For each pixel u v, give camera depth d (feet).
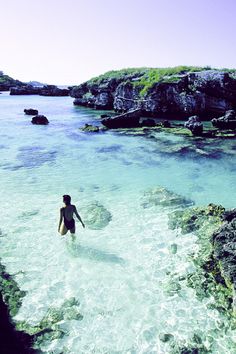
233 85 145.07
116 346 25.29
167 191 56.95
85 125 130.00
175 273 34.14
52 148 94.38
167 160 80.12
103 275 33.83
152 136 111.86
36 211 49.16
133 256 37.27
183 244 39.58
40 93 379.55
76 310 28.96
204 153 86.43
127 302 29.99
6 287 31.68
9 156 83.82
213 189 59.21
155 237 41.39
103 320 27.89
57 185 61.31
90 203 52.13
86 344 25.48
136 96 172.86
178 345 25.21
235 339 25.73
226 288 31.22
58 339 25.91
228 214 39.40
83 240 40.73
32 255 37.37
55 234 42.22
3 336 25.59
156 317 28.19
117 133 119.75
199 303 29.76
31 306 29.43
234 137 107.24
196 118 118.21
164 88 159.63
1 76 524.52
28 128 131.54
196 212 46.55
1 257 36.78
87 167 74.08
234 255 31.99
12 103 260.62
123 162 78.54
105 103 208.33
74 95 266.16
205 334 26.27
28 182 62.90
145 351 24.79
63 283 32.60
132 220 46.09
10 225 44.42
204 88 149.59
